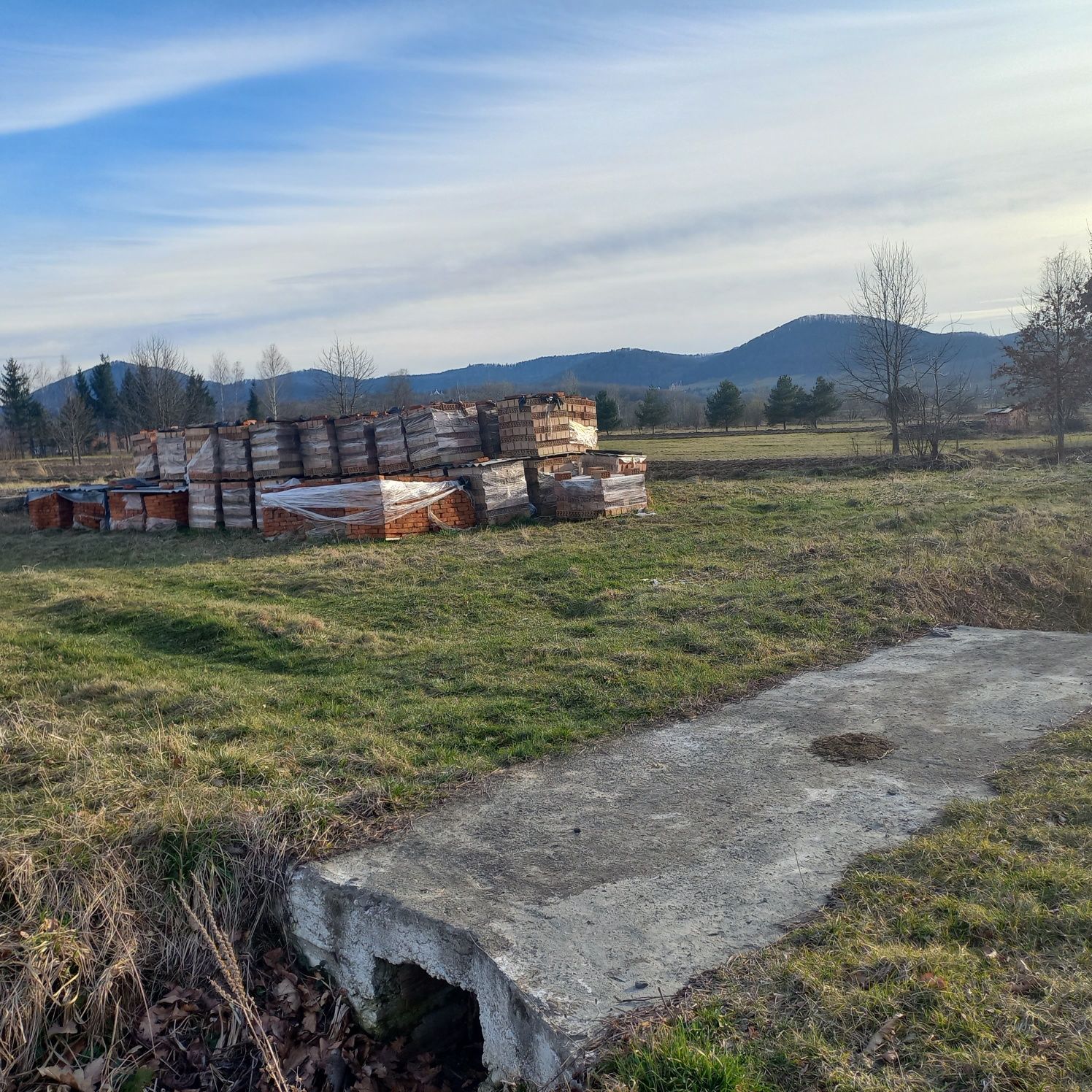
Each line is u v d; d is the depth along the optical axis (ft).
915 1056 9.97
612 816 17.43
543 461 61.05
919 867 14.10
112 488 75.36
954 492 57.26
